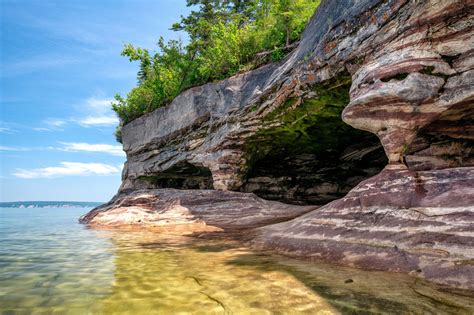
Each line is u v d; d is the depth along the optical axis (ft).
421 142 24.95
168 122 62.08
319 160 51.96
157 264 17.85
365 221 18.63
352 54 26.14
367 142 44.09
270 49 49.90
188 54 71.20
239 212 39.70
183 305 11.01
